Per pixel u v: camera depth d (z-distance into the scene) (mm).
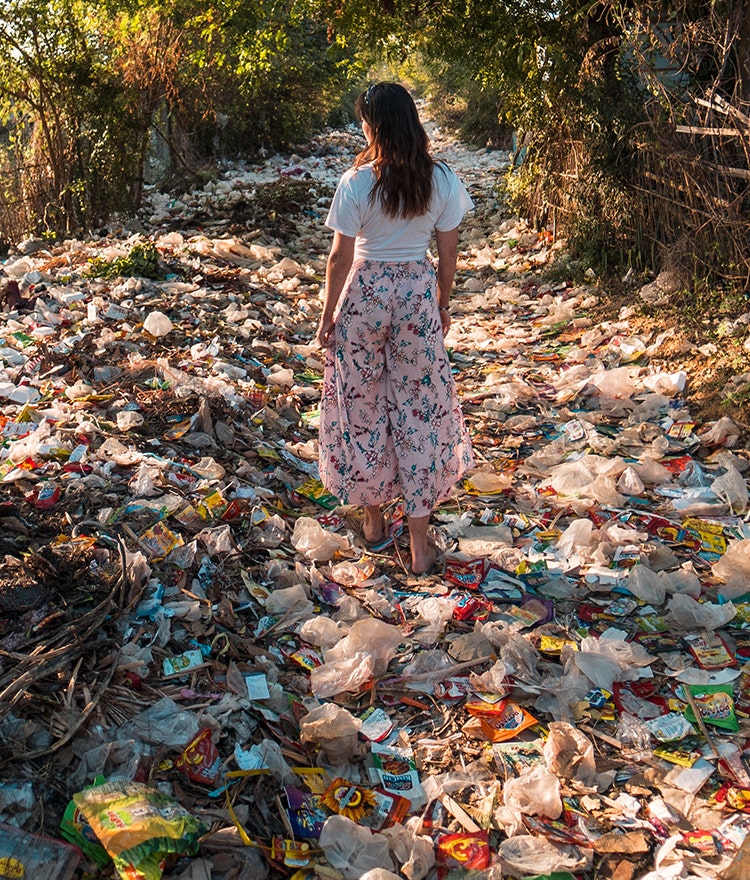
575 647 3273
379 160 3211
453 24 8641
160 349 5957
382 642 3254
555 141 8938
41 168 10211
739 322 5898
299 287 8219
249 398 5262
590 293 7598
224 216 10719
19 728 2574
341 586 3715
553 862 2436
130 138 10992
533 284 8320
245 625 3365
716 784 2719
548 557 3961
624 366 6109
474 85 17109
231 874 2314
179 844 2287
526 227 9898
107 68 10453
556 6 8125
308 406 5535
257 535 3902
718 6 6242
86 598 3121
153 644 3107
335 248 3328
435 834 2559
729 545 3969
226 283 7785
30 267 7863
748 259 6195
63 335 6109
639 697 3094
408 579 3787
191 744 2680
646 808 2645
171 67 11102
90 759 2533
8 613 2977
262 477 4430
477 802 2672
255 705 2949
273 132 18297
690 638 3383
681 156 6469
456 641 3355
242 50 10414
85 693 2746
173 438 4605
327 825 2465
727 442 4871
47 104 10164
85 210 10297
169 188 13180
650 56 6832
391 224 3316
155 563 3520
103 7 10148
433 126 25281
